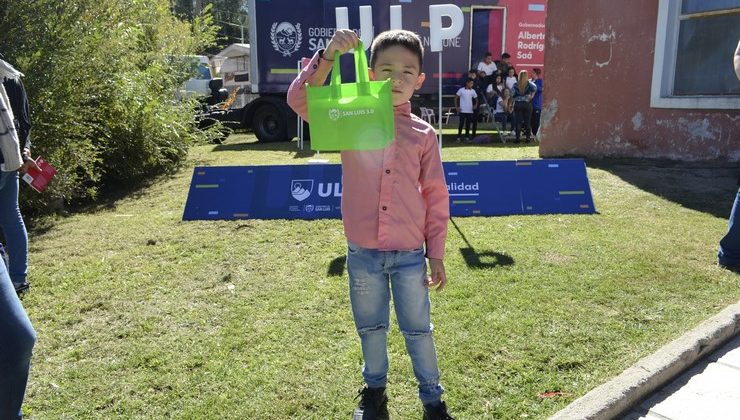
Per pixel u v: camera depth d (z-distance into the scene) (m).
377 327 2.36
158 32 10.20
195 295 3.79
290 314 3.46
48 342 3.17
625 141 8.74
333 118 1.92
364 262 2.24
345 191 2.26
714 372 2.84
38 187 3.93
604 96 8.84
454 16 6.19
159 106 8.75
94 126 6.96
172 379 2.77
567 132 9.23
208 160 9.71
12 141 3.26
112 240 5.12
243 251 4.68
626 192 6.37
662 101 8.20
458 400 2.54
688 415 2.50
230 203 5.79
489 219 5.48
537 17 14.91
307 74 2.08
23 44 5.89
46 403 2.59
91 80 6.86
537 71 12.93
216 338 3.17
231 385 2.71
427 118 13.65
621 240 4.69
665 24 8.02
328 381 2.73
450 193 5.71
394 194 2.16
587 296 3.59
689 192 6.26
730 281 3.79
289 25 12.57
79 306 3.65
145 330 3.30
